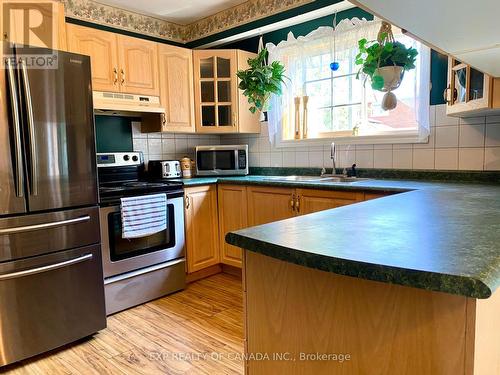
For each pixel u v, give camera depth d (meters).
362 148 2.97
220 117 3.52
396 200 1.57
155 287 2.81
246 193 3.05
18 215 1.93
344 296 0.83
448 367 0.68
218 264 3.41
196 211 3.13
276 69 3.05
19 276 1.93
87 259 2.24
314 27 3.15
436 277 0.61
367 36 2.83
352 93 3.08
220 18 3.49
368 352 0.80
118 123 3.31
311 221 1.13
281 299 0.96
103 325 2.33
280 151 3.55
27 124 1.92
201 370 1.88
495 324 0.77
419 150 2.65
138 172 3.31
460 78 2.11
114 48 2.88
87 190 2.22
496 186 2.10
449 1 0.82
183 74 3.35
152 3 3.21
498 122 2.28
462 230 0.96
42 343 2.05
